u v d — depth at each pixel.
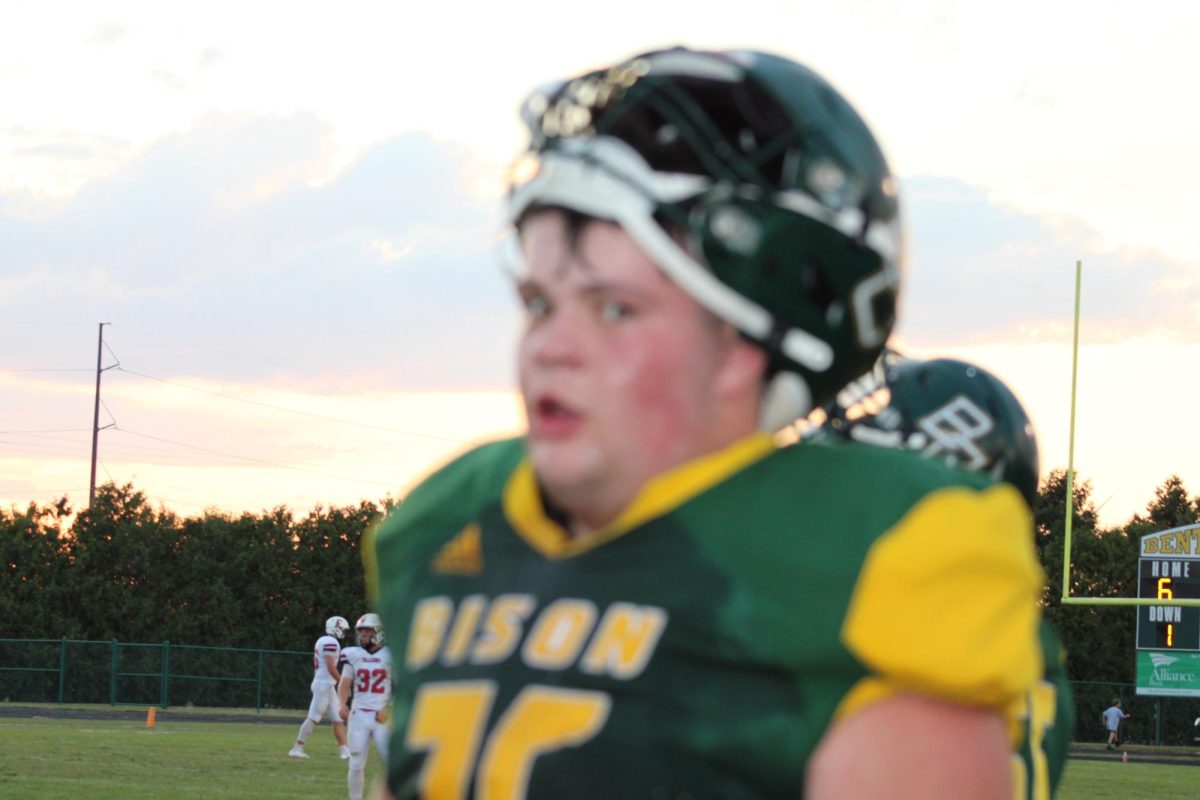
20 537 35.47
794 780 1.34
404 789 1.54
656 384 1.42
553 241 1.44
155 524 36.97
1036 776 2.23
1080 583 43.16
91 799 11.88
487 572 1.58
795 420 1.53
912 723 1.31
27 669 30.47
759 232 1.43
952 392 2.96
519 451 1.67
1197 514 55.66
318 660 18.20
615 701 1.38
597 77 1.48
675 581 1.40
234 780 14.27
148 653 32.00
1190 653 30.72
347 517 39.19
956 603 1.31
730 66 1.48
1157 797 18.16
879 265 1.53
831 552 1.34
